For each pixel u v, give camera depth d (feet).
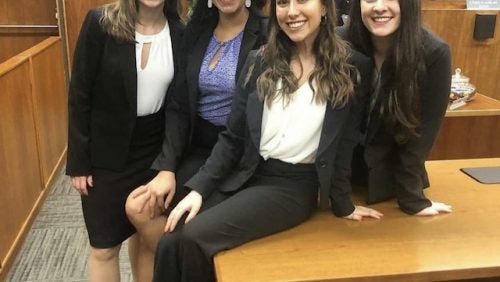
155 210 5.97
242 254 4.96
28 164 9.87
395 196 6.13
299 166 5.37
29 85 10.09
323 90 5.08
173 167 6.05
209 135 6.14
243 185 5.46
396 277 4.68
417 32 5.09
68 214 10.34
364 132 5.70
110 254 6.38
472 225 5.57
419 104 5.38
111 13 5.62
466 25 9.79
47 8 14.07
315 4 5.01
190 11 6.30
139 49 5.82
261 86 5.19
